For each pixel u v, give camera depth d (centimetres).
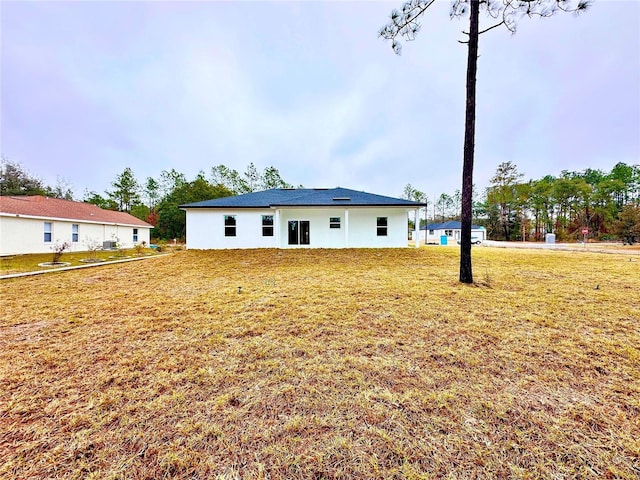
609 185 3466
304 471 153
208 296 551
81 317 427
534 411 200
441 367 265
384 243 1449
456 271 797
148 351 306
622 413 197
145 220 3241
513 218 3956
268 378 247
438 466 155
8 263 1095
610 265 881
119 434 180
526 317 404
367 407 205
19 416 198
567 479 147
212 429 184
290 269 870
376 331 357
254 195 1648
